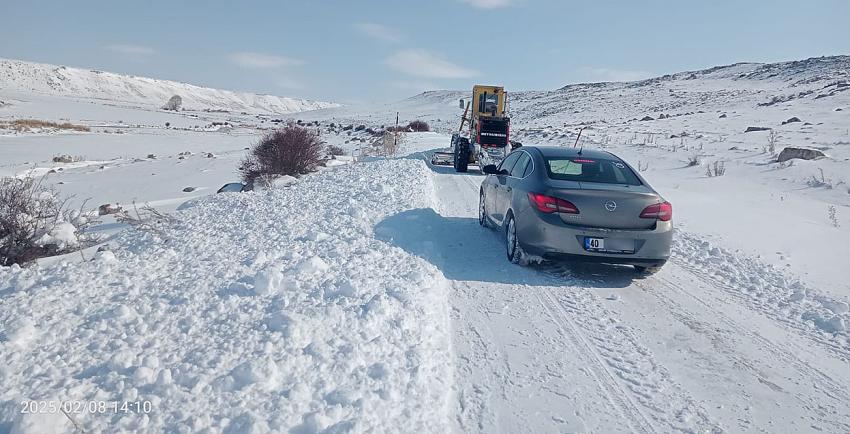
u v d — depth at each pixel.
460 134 22.50
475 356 4.69
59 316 4.49
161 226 8.80
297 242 7.32
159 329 4.30
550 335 5.20
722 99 68.75
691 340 5.26
